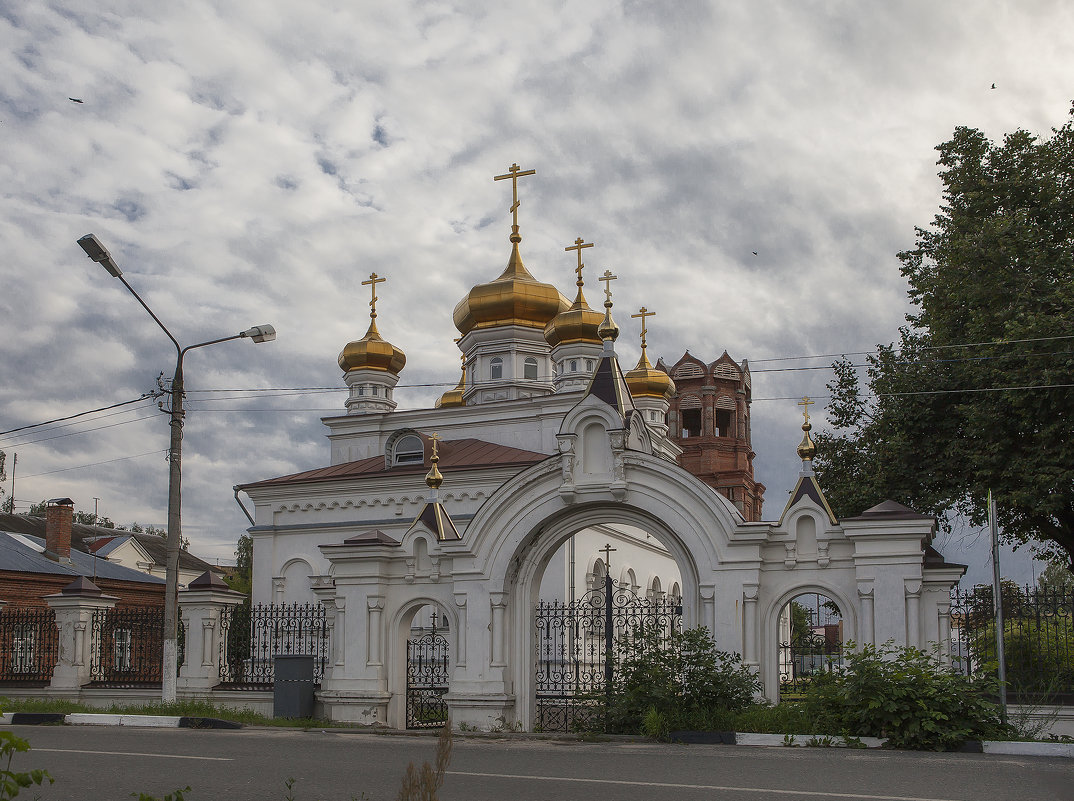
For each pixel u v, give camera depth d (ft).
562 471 79.51
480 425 147.95
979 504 98.17
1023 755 57.11
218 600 91.35
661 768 50.21
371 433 154.61
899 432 99.55
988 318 93.97
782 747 61.77
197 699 87.92
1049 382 83.30
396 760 53.52
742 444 250.98
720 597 73.82
